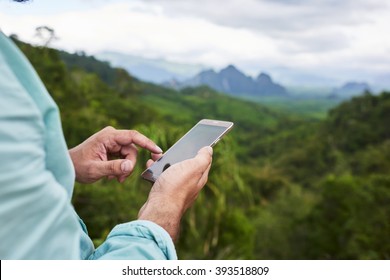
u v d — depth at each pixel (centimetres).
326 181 3603
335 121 8262
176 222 83
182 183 86
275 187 5025
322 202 3525
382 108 7556
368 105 8025
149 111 3334
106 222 718
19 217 60
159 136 502
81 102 1948
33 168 60
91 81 3073
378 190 3312
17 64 64
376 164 5747
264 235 3381
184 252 714
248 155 8506
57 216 64
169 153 118
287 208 3991
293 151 7569
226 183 687
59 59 1537
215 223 731
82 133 1004
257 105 14600
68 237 67
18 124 59
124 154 117
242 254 988
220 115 12206
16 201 59
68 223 67
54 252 64
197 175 88
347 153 6962
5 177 58
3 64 60
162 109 10812
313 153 7125
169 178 86
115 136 114
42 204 61
